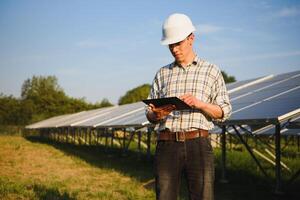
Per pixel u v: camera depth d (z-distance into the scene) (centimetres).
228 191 874
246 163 1353
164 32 349
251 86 1274
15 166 1295
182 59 357
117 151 1898
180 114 347
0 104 5697
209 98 356
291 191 861
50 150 2052
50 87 7700
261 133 1138
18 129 4891
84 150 2067
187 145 341
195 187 340
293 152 1820
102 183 959
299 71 1184
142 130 1448
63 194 789
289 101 762
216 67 362
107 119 1762
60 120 3512
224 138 986
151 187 897
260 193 847
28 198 760
